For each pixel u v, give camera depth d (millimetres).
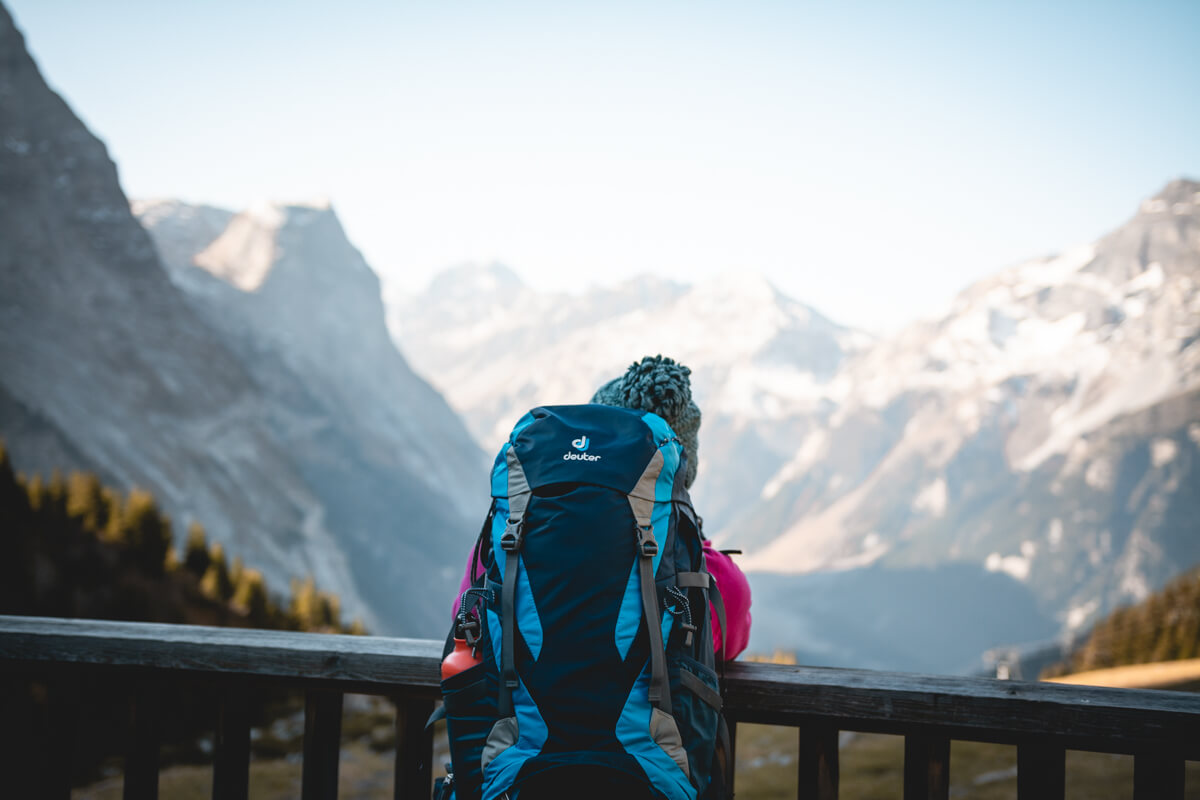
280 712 27922
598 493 2033
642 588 1973
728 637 2322
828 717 2385
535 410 2324
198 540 59281
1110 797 15141
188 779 15734
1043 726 2221
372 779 20656
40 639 2836
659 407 2428
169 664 2754
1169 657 67688
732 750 2396
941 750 2373
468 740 2008
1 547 40500
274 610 56781
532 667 1943
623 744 1879
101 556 47375
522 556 2027
